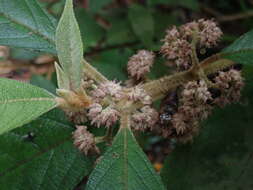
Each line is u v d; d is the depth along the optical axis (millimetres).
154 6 334
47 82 250
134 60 168
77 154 160
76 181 158
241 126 176
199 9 314
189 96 154
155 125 160
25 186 156
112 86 143
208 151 172
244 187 166
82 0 328
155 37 286
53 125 162
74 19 129
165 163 171
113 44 284
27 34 166
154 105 176
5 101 118
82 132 149
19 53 281
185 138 164
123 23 291
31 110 122
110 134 150
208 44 166
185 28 167
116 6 351
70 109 142
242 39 161
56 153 160
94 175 138
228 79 158
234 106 180
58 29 130
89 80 156
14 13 167
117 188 137
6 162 157
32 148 159
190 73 162
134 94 144
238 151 172
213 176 168
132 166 139
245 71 179
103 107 144
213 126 177
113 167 139
